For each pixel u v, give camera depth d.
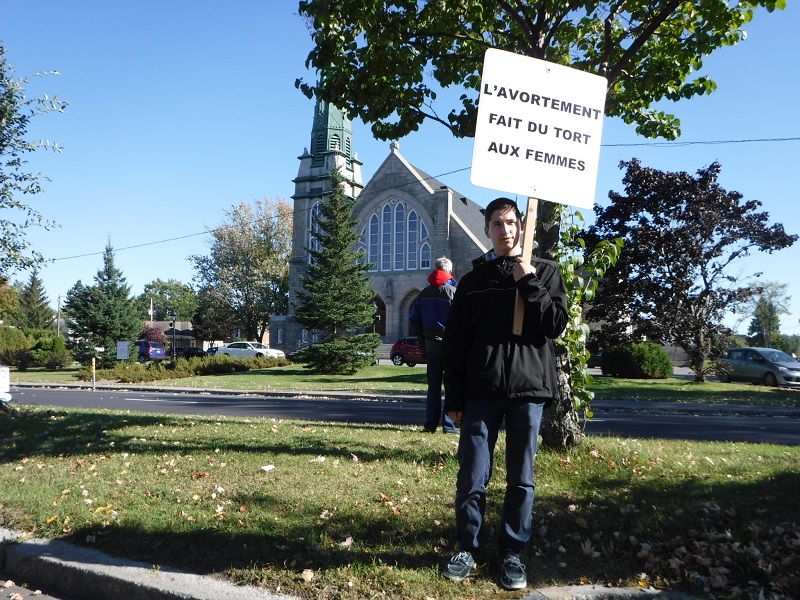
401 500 4.70
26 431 8.15
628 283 24.98
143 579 3.65
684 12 7.12
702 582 3.42
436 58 7.75
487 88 3.83
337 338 32.84
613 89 7.92
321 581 3.49
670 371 28.77
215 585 3.53
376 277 53.50
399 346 39.09
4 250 9.31
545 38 6.70
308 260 57.47
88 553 4.07
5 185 9.25
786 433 11.13
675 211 24.73
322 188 57.38
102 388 25.69
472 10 7.21
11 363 47.59
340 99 7.74
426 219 51.78
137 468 5.89
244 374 33.56
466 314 3.69
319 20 6.81
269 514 4.46
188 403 17.42
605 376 29.03
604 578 3.53
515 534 3.50
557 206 5.83
